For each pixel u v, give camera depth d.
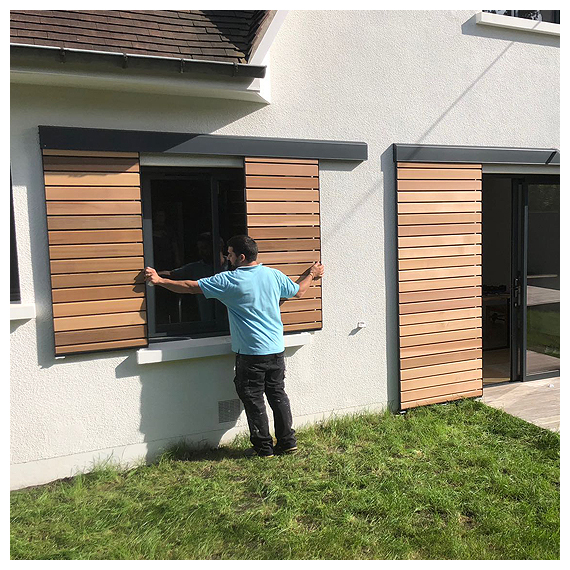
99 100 3.97
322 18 4.70
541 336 6.48
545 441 4.47
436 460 4.18
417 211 5.21
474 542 3.13
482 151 5.45
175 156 4.26
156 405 4.31
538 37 5.70
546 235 6.31
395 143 5.09
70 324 3.94
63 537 3.22
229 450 4.49
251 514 3.42
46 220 3.88
